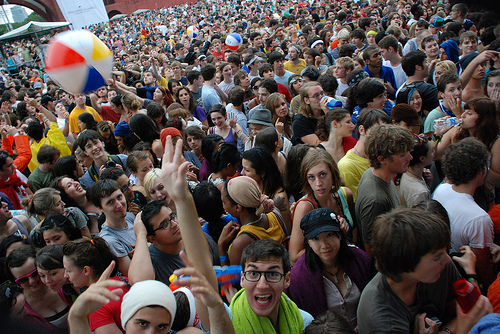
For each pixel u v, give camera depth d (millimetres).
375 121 3047
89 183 4504
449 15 8891
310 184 2633
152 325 1667
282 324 1933
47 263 2404
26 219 3809
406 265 1532
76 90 2471
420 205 2205
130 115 5672
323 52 8289
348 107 4547
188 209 1566
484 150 2389
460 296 1731
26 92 10695
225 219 3008
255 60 7562
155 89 6848
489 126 3010
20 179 4590
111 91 7320
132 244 3102
